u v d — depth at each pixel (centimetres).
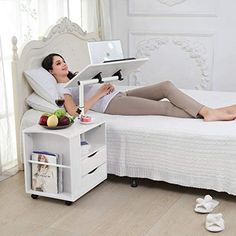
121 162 315
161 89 336
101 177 312
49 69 360
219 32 440
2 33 342
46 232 254
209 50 449
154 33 469
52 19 395
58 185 288
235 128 290
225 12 433
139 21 473
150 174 309
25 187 302
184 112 325
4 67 348
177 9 452
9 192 310
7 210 282
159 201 291
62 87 348
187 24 452
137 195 301
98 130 314
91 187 301
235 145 277
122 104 338
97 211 278
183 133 292
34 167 294
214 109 321
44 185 292
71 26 399
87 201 293
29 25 365
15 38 335
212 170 287
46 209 282
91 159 299
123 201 292
